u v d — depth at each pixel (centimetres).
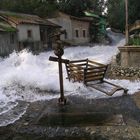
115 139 673
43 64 1881
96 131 719
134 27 1684
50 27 3431
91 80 1222
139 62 1497
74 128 741
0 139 689
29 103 1019
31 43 2978
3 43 2486
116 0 3941
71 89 1199
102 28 4931
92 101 1031
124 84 1293
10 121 812
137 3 2797
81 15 4638
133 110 898
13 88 1188
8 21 2758
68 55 2512
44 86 1210
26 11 4069
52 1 4328
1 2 4131
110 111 894
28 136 707
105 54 2528
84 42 4397
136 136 684
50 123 786
